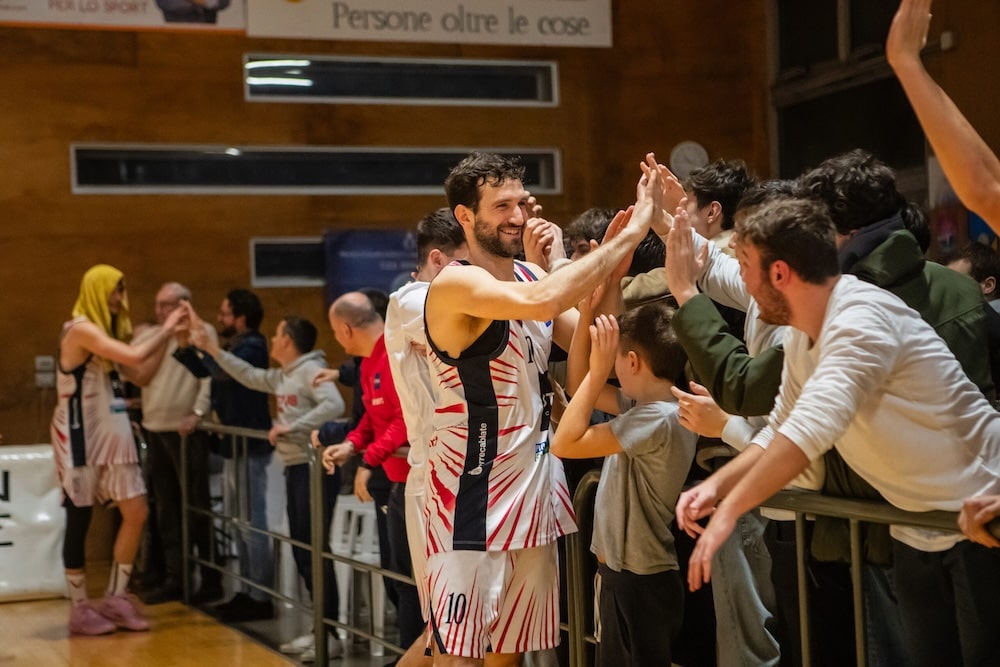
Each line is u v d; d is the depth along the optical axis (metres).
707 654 3.01
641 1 8.46
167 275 7.59
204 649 5.14
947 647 2.17
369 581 4.35
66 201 7.37
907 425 2.03
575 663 3.03
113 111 7.45
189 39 7.58
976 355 2.36
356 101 7.94
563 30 8.28
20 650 5.25
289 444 5.14
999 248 5.27
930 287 2.36
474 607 2.62
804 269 2.03
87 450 5.47
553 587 2.78
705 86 8.57
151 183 7.57
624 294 3.18
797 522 2.31
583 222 3.64
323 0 7.79
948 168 2.03
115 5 7.40
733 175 3.18
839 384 1.92
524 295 2.44
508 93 8.27
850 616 2.43
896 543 2.16
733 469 2.14
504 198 2.70
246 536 5.72
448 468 2.69
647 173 2.69
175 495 6.32
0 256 7.23
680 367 2.78
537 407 2.73
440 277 2.61
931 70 7.17
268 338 7.74
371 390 4.18
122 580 5.62
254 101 7.73
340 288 7.87
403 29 7.95
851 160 2.42
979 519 1.88
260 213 7.77
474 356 2.64
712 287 2.85
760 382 2.27
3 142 7.24
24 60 7.27
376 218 7.99
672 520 2.81
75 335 5.41
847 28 7.90
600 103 8.39
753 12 8.59
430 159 8.12
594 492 3.01
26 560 6.36
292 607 5.75
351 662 4.70
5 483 6.38
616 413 2.97
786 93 8.45
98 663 4.96
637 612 2.78
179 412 6.30
